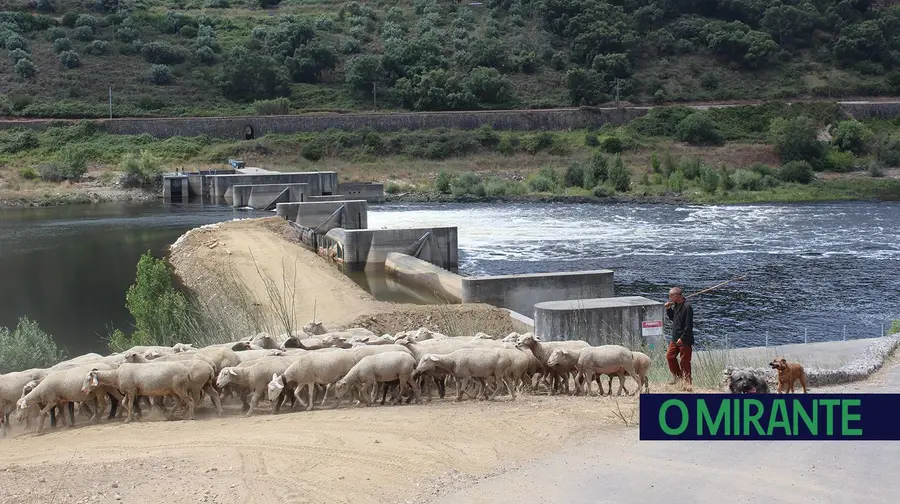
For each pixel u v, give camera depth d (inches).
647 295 1690.5
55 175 3846.0
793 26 6235.2
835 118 4985.2
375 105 5295.3
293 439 561.3
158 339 1059.9
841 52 5910.4
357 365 669.9
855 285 1774.1
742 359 930.1
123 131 4475.9
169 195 3636.8
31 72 4970.5
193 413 659.4
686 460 508.1
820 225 2770.7
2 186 3663.9
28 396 637.3
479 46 5816.9
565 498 448.5
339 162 4424.2
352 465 503.5
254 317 1152.2
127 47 5467.5
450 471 493.4
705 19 6382.9
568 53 6023.6
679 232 2625.5
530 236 2561.5
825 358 932.6
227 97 5236.2
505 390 728.3
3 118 4576.8
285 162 4389.8
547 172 4050.2
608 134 4879.4
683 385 711.7
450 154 4591.5
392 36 6146.7
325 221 2655.0
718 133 4840.1
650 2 6491.1
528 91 5585.6
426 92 5280.5
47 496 455.2
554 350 704.4
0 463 536.4
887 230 2635.3
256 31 6003.9
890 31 6186.0
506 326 1174.3
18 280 1802.4
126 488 466.9
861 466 494.0
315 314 1318.9
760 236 2524.6
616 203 3516.2
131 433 603.5
